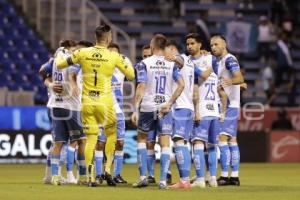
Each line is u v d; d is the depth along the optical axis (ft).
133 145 190.29
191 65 108.78
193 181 118.83
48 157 119.44
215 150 114.83
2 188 106.93
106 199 89.97
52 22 228.22
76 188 106.83
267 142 205.05
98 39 109.29
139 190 103.50
